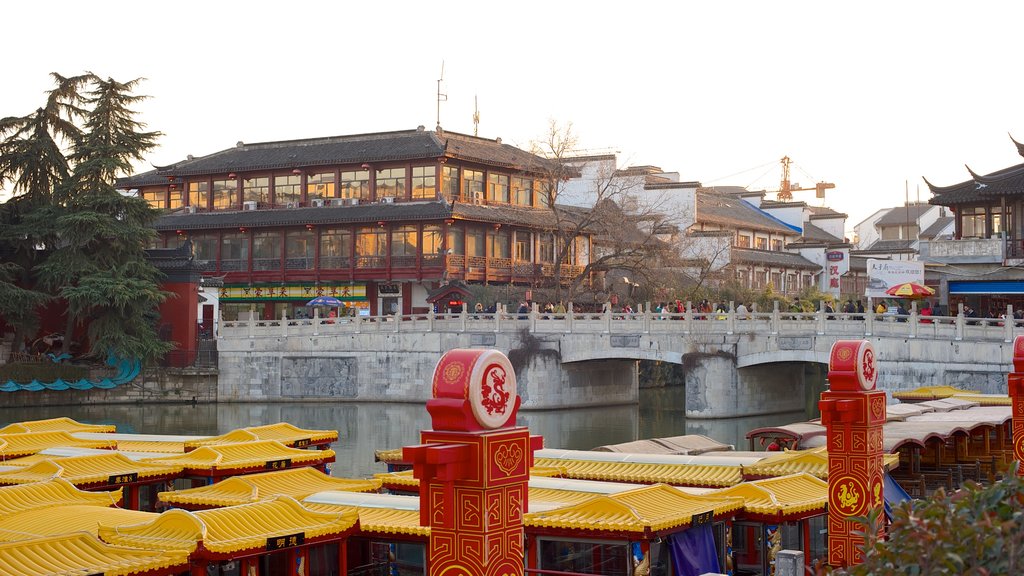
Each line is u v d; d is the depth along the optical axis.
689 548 20.05
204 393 75.81
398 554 20.45
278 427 33.50
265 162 90.44
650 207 94.44
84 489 25.22
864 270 117.00
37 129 75.31
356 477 44.00
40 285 75.00
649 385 87.50
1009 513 8.54
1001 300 67.31
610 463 27.80
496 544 10.83
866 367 16.62
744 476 26.02
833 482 16.64
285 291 88.75
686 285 88.69
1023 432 19.27
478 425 10.86
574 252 93.19
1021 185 63.97
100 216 71.75
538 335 70.75
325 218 84.88
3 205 74.69
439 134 89.44
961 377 56.09
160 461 27.89
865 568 8.66
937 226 115.88
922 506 8.83
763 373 67.56
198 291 78.25
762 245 113.00
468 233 84.31
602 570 19.67
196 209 93.56
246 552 18.02
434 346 72.88
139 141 75.31
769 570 21.52
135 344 72.12
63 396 71.62
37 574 16.14
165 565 17.03
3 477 25.91
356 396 74.75
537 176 87.50
